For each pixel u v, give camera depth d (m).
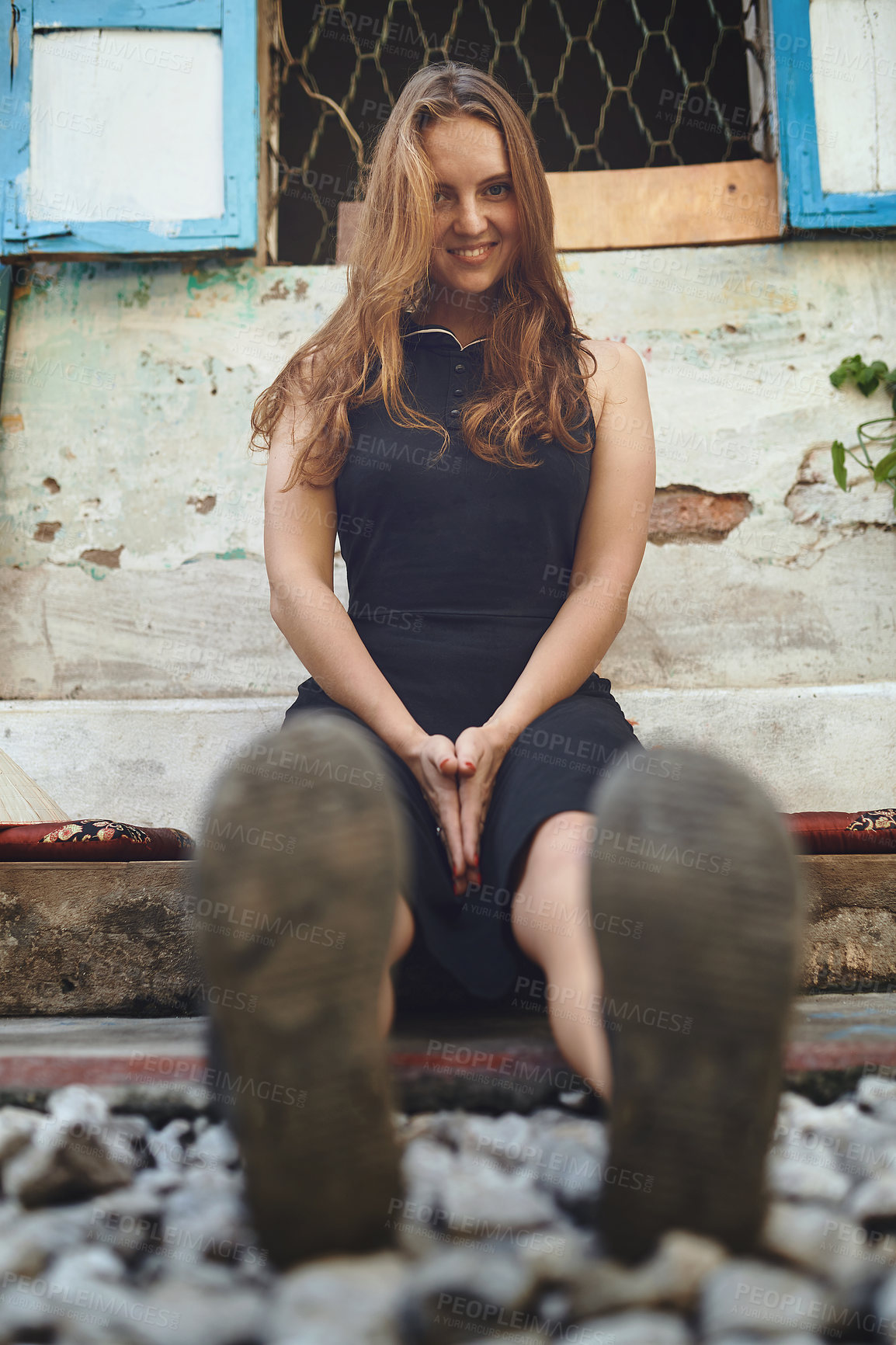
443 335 1.33
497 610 1.21
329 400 1.28
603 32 3.82
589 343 1.44
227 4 2.28
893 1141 0.72
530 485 1.23
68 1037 1.02
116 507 2.17
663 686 2.07
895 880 1.29
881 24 2.27
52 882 1.28
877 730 1.85
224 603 2.12
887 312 2.22
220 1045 0.61
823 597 2.11
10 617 2.12
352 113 3.97
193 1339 0.50
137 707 1.90
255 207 2.23
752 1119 0.53
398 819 0.58
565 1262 0.55
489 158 1.29
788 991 0.53
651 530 2.13
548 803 0.87
